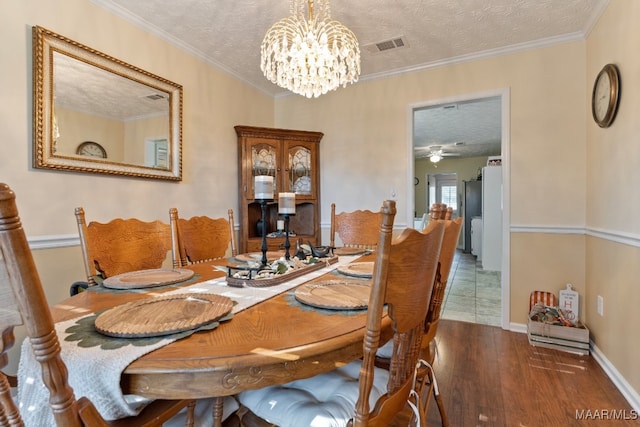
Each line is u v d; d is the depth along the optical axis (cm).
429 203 919
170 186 266
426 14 233
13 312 54
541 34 260
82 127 204
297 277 146
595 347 229
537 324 249
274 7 225
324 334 84
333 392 107
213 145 309
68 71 196
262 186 155
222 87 320
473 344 253
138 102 238
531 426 156
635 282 172
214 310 97
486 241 553
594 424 158
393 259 74
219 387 72
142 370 69
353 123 354
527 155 278
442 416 149
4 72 170
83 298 114
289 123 391
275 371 76
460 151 760
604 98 215
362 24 245
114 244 155
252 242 330
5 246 50
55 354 56
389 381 88
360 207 351
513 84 283
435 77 314
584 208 259
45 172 187
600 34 227
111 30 221
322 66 205
